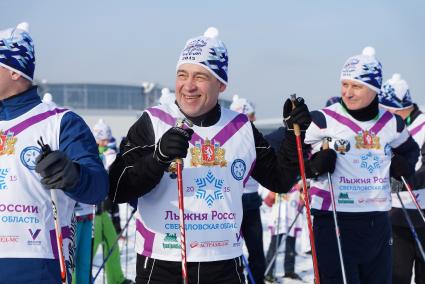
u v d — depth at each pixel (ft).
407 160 12.64
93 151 7.32
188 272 8.03
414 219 13.91
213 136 8.34
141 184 7.74
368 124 12.07
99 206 17.24
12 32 7.39
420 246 13.03
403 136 12.44
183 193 8.07
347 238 11.57
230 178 8.30
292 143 8.45
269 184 8.95
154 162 7.55
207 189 8.14
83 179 6.70
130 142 8.30
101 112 121.39
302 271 20.83
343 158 11.76
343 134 11.87
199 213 8.07
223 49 8.45
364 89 11.86
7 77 7.32
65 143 7.22
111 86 131.75
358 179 11.74
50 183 6.30
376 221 11.69
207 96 8.23
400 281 13.94
